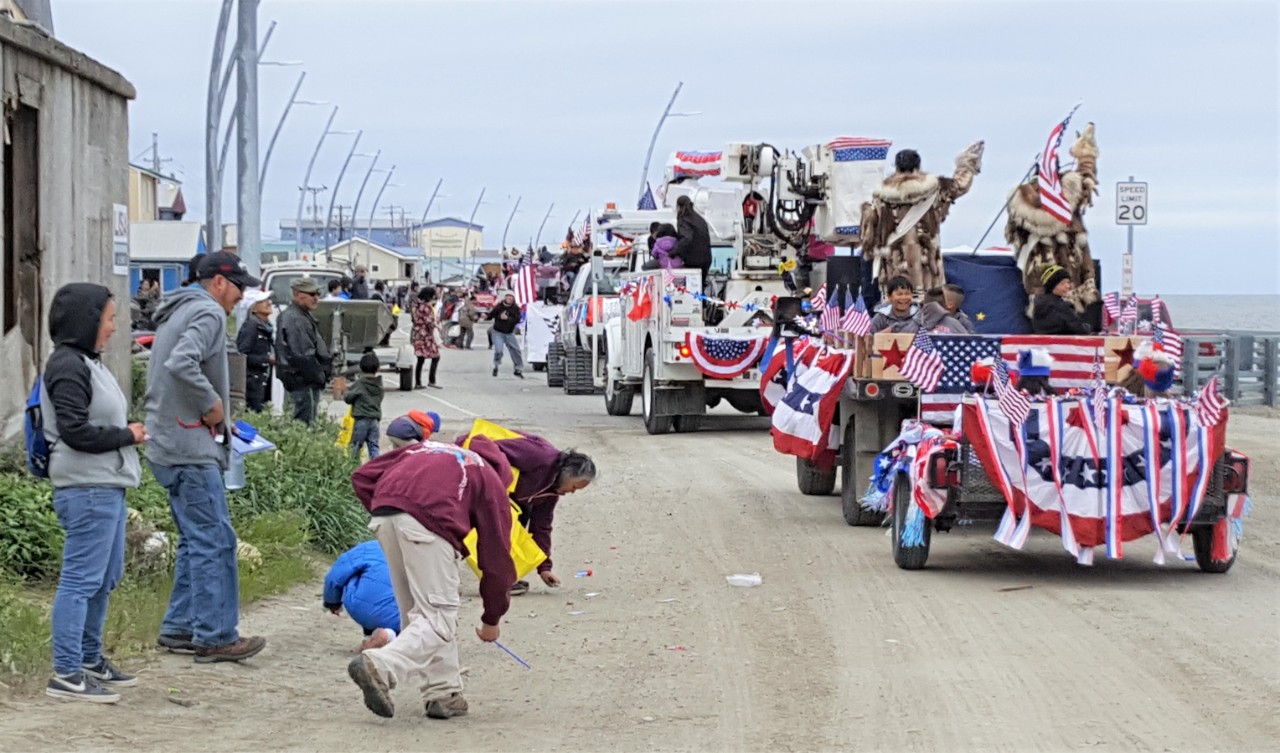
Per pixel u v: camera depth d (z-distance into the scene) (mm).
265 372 17172
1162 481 11047
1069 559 12266
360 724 7402
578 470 10648
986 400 11156
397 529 7355
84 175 13914
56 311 7285
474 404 28453
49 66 12906
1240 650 8844
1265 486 16609
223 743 6875
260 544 11609
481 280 68688
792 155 22109
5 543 9711
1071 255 14812
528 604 10688
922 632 9492
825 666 8641
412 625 7336
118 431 7285
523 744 7066
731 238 23750
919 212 15375
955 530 13750
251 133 25875
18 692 7367
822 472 15984
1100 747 6898
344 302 25609
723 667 8688
